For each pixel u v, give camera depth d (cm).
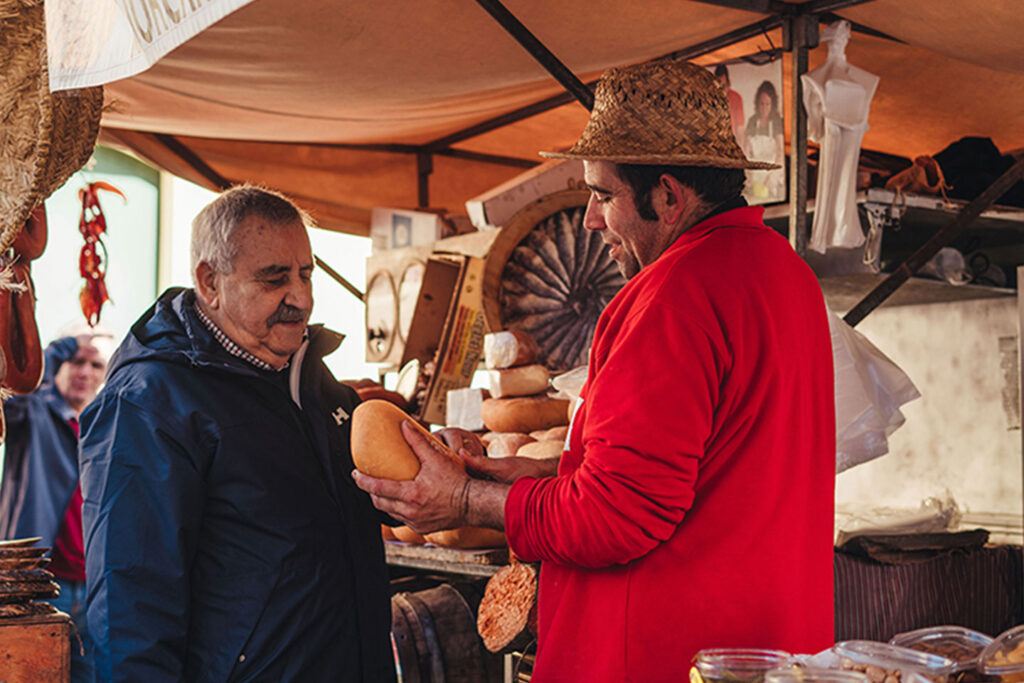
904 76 373
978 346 386
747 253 156
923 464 402
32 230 226
